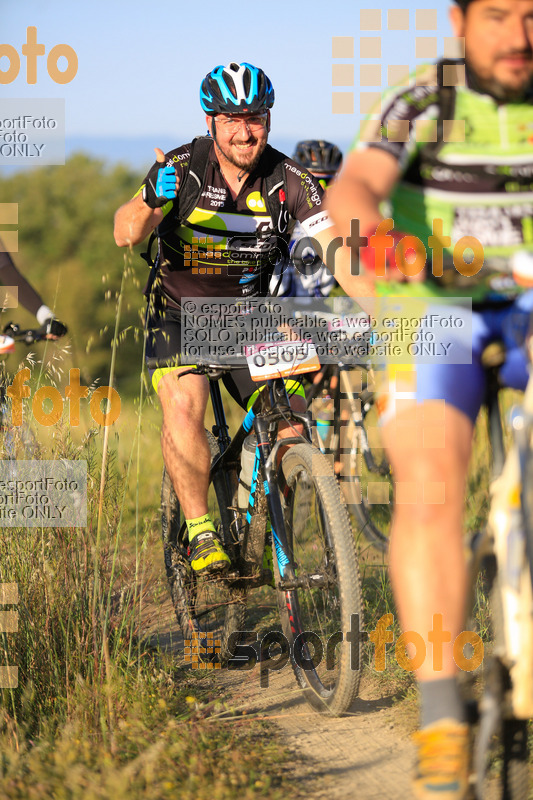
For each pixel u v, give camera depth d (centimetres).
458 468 686
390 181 723
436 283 755
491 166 738
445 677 651
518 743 745
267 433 1257
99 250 8412
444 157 739
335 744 1078
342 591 1113
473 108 736
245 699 1241
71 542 1291
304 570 1229
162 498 1568
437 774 629
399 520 689
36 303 1567
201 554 1298
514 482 679
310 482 1209
